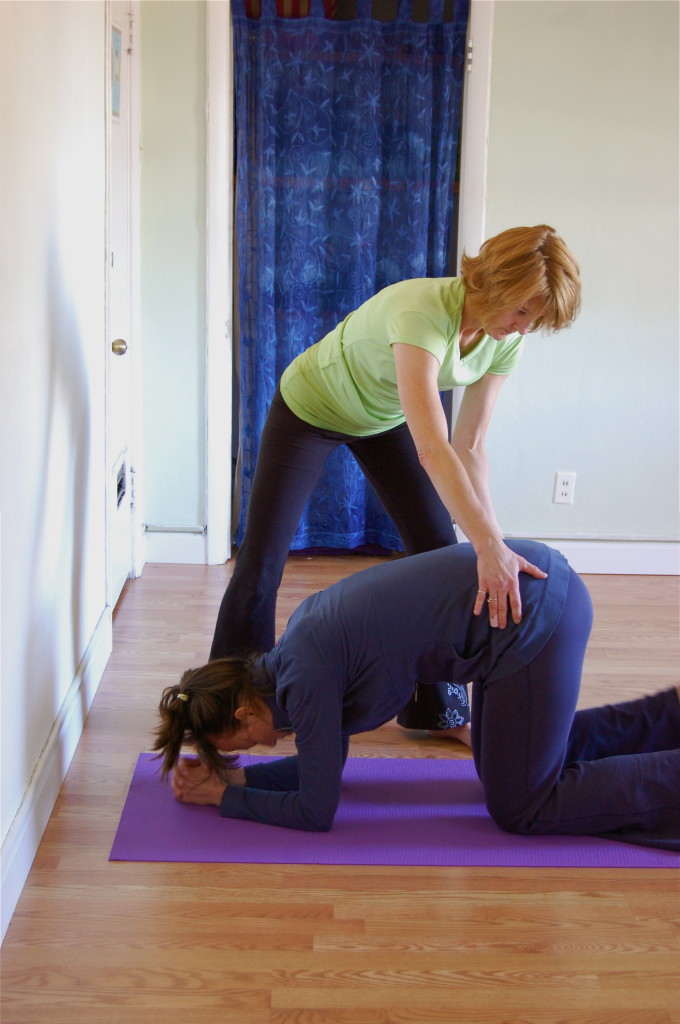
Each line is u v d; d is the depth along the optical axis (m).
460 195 3.76
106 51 2.76
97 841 2.10
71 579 2.47
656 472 3.95
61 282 2.28
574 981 1.73
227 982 1.70
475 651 1.98
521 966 1.76
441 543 2.53
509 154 3.68
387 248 3.80
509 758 2.05
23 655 1.99
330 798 2.07
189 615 3.38
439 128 3.68
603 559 4.01
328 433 2.49
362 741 2.58
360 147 3.66
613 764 2.13
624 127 3.67
